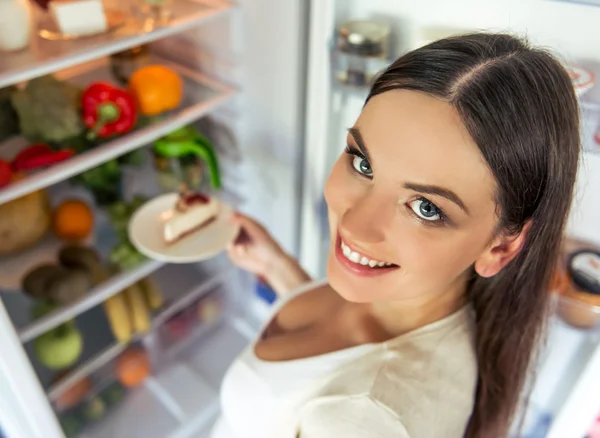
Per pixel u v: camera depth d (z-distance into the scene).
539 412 1.11
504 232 0.53
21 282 1.03
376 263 0.56
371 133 0.50
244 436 0.76
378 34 0.82
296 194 1.21
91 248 1.14
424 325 0.62
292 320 0.80
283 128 1.12
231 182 1.35
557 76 0.49
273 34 1.01
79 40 0.88
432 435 0.58
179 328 1.43
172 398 1.41
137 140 0.99
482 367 0.69
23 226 1.03
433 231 0.50
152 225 1.12
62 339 1.11
